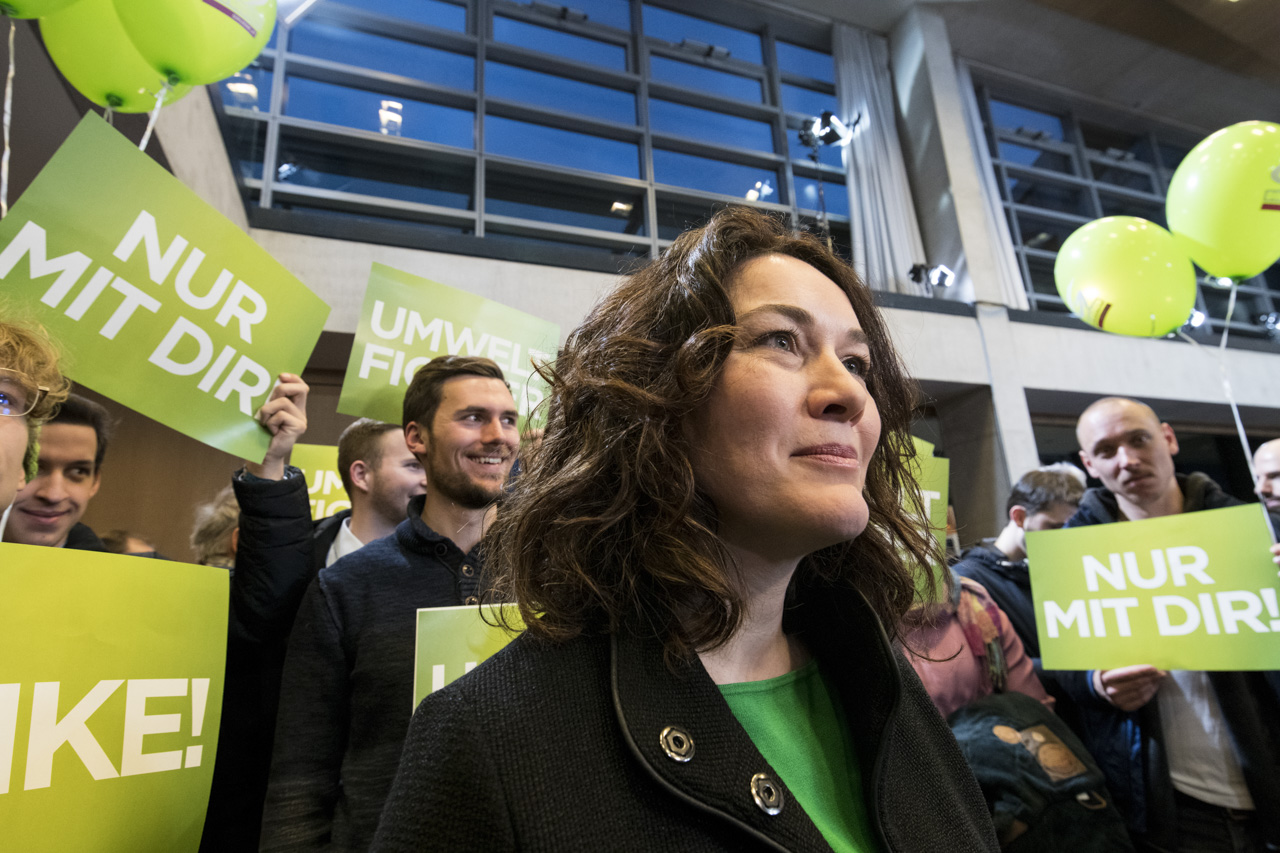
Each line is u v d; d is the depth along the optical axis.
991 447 5.23
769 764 0.43
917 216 6.20
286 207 4.44
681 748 0.38
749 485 0.42
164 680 0.77
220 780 1.19
